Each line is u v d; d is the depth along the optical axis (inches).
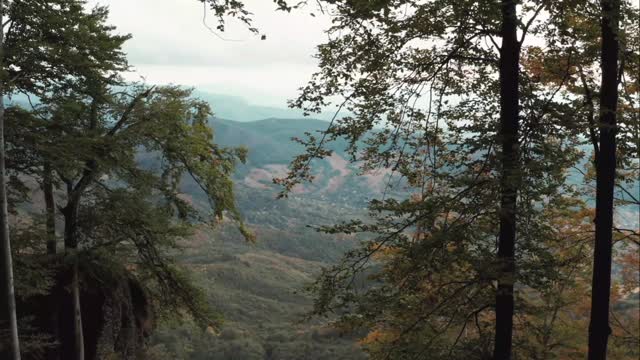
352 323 357.1
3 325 516.4
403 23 346.0
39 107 617.3
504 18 336.8
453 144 374.0
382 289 366.3
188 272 788.0
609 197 384.5
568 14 363.9
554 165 322.0
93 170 669.9
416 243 349.4
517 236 351.9
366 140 391.2
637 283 668.1
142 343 792.3
